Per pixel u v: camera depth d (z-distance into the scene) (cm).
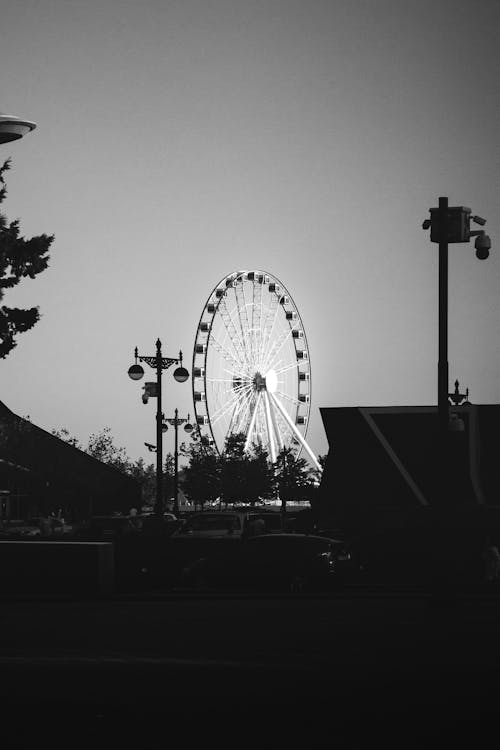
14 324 4825
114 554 4316
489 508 4272
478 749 1238
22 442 8494
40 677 1836
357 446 6312
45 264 4803
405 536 4406
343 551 3984
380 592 3878
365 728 1372
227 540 4309
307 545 3959
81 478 8806
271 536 4009
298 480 11356
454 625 2681
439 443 3188
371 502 6197
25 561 3925
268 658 2073
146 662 2025
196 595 3762
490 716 1461
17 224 4803
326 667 1947
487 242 3200
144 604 3506
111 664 1998
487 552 4188
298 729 1366
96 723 1409
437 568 3102
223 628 2647
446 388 3200
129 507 9062
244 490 11081
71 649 2241
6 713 1487
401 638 2403
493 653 2136
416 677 1820
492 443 6159
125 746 1252
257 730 1358
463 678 1809
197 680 1797
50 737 1309
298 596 3703
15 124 2620
